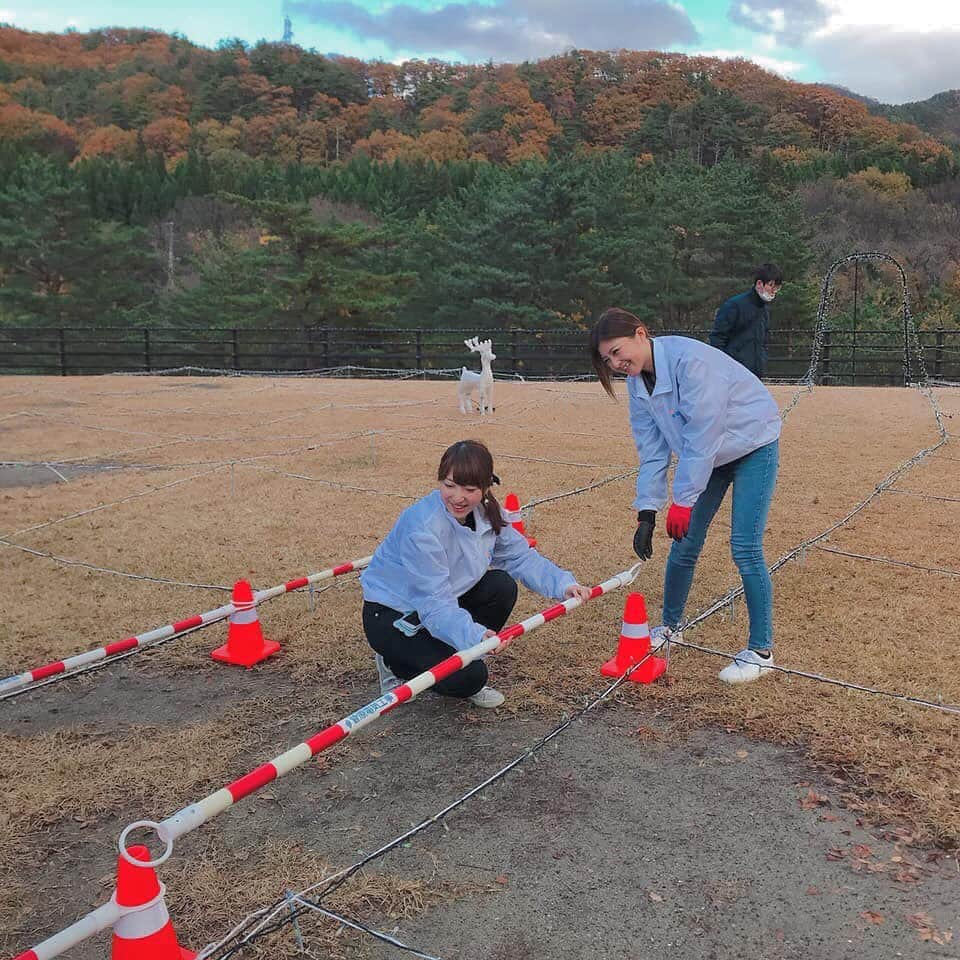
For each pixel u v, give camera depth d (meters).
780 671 3.85
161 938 1.97
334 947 2.34
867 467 8.05
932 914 2.39
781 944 2.31
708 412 3.46
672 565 4.06
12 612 4.83
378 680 3.94
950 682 3.72
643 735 3.37
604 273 29.47
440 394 14.14
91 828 2.89
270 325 30.03
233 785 2.20
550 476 7.91
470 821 2.87
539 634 4.36
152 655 4.26
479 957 2.29
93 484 7.88
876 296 34.41
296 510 6.86
